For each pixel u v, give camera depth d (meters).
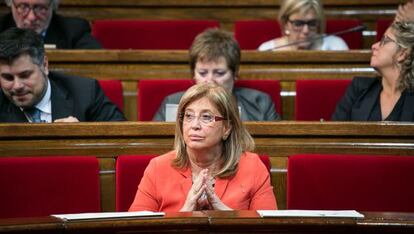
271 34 7.26
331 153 4.45
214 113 3.90
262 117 5.41
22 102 4.84
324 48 6.69
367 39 7.63
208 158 3.97
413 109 5.07
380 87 5.30
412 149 4.44
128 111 6.07
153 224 3.15
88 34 6.80
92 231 3.13
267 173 4.04
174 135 4.43
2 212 4.18
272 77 6.12
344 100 5.35
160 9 7.83
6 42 4.75
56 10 7.19
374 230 3.18
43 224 3.10
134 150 4.42
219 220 3.17
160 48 7.26
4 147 4.36
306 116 5.81
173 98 5.38
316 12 6.56
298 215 3.22
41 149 4.37
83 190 4.25
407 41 5.09
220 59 5.27
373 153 4.45
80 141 4.41
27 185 4.21
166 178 4.01
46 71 4.95
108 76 6.10
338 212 3.31
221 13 7.83
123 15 7.81
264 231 3.18
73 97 5.07
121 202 4.27
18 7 6.40
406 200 4.27
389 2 7.70
